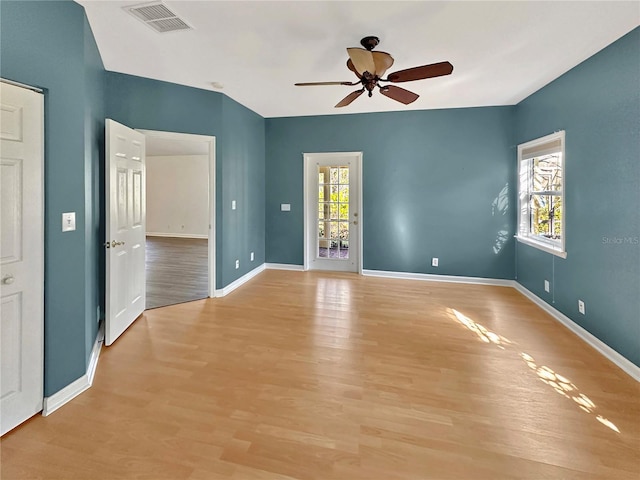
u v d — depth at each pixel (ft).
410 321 11.23
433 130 16.16
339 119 17.29
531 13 7.45
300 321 11.23
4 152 5.71
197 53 9.62
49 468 5.09
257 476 4.97
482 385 7.41
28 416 6.18
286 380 7.63
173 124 12.26
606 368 8.16
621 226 8.36
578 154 10.19
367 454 5.41
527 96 13.78
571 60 9.94
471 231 15.99
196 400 6.86
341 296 13.97
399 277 17.08
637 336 7.80
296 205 18.25
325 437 5.80
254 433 5.89
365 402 6.80
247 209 16.39
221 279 13.96
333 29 8.21
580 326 10.12
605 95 8.95
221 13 7.48
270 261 18.88
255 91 13.26
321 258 18.63
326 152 17.53
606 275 8.90
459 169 15.94
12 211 5.88
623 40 8.25
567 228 10.84
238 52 9.55
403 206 16.80
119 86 11.01
